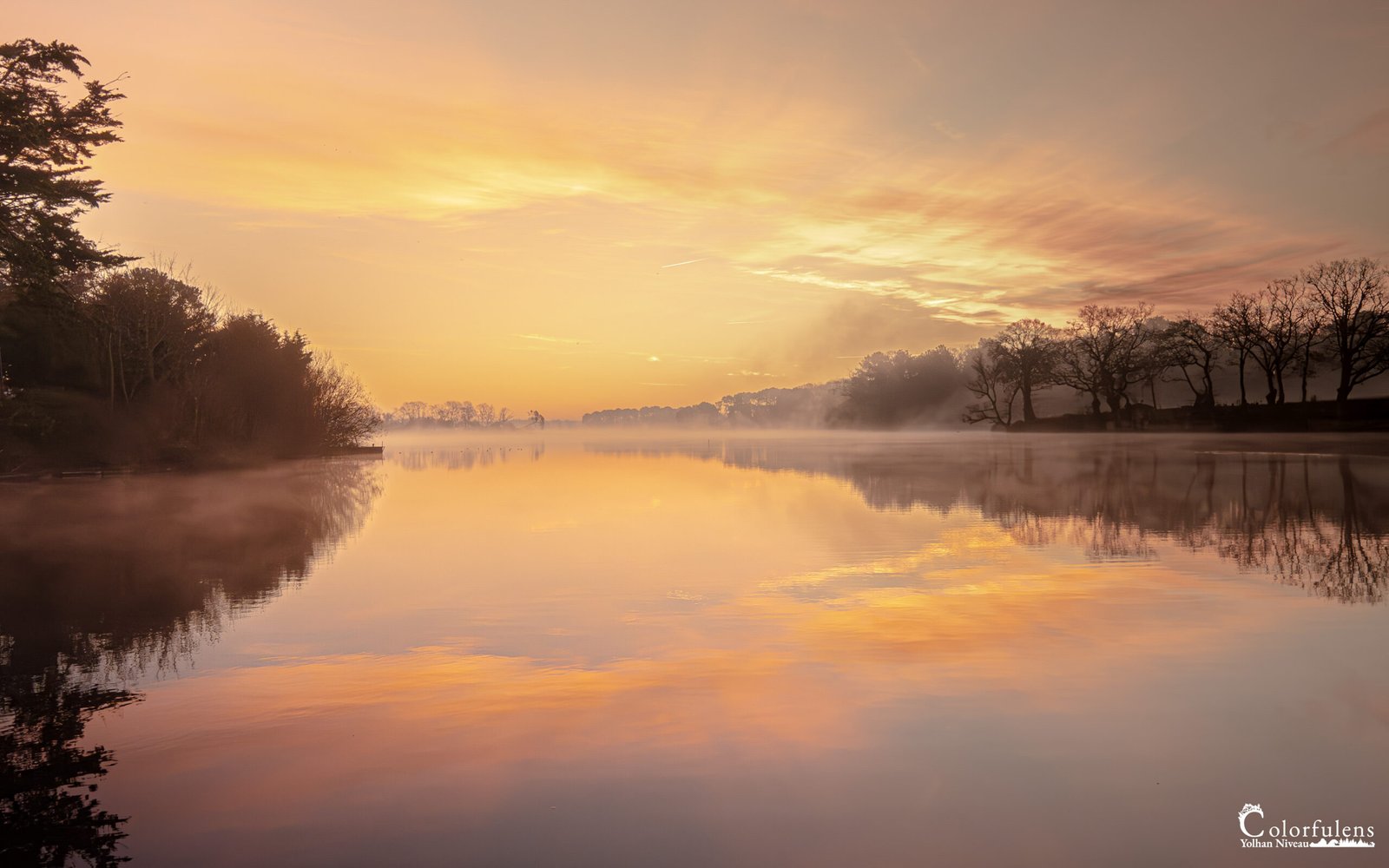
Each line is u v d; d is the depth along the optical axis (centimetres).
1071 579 1309
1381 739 660
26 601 1230
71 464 3784
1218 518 2006
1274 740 661
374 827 538
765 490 3053
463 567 1491
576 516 2286
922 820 540
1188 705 736
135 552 1683
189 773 622
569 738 679
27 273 2952
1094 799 567
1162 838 517
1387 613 1068
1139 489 2783
